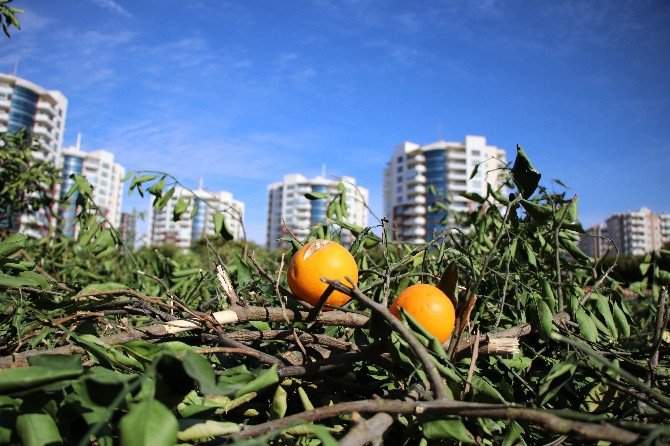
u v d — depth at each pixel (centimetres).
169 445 86
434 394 111
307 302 175
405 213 11106
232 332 167
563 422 92
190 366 96
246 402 149
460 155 10894
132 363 130
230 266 278
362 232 244
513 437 119
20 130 569
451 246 284
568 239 234
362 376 173
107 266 446
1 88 8969
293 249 242
